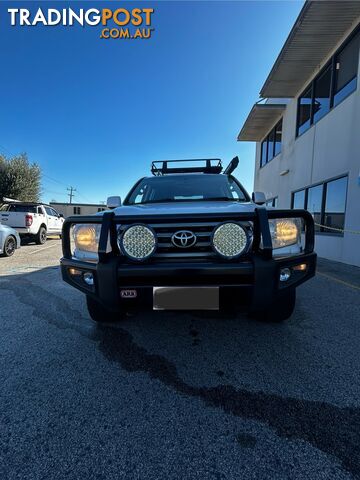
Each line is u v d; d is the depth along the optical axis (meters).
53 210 13.03
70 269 2.07
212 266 1.80
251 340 2.41
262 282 1.81
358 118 5.99
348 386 1.79
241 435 1.40
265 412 1.56
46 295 3.81
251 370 1.97
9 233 7.74
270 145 12.54
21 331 2.62
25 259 7.17
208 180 3.30
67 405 1.62
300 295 3.75
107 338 2.46
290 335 2.51
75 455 1.29
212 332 2.56
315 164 8.02
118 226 1.99
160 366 2.03
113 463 1.25
